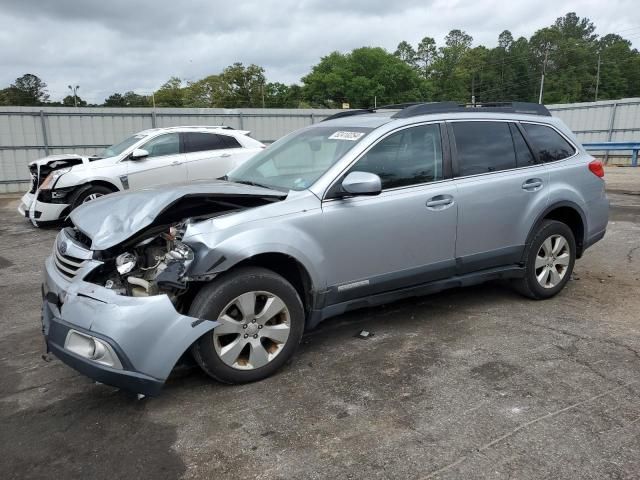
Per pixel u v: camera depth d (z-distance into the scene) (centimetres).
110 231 345
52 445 296
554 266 508
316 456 280
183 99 9969
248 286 341
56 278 351
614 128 2255
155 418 321
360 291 399
